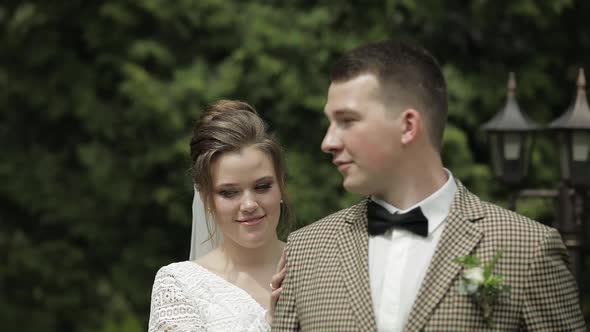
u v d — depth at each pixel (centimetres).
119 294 1403
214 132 529
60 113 1415
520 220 388
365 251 400
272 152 534
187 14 1357
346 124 389
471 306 374
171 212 1341
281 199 551
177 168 1350
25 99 1466
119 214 1434
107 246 1434
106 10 1362
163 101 1298
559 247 384
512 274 376
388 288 391
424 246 393
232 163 523
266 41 1338
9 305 1429
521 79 1410
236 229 531
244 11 1391
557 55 1452
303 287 410
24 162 1451
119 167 1399
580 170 742
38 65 1440
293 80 1323
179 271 556
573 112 745
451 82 1344
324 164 1348
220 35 1379
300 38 1330
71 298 1427
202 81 1323
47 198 1423
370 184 390
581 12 1455
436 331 375
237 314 534
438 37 1445
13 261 1423
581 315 390
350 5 1395
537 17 1388
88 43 1434
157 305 548
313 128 1368
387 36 1368
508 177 790
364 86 385
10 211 1495
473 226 389
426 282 382
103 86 1437
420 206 394
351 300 391
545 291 374
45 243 1439
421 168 395
